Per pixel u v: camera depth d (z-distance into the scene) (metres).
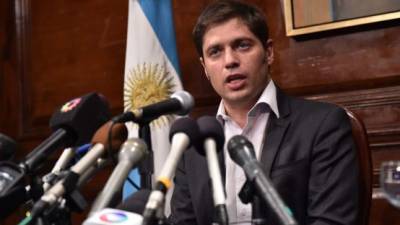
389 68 2.51
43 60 3.52
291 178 1.62
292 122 1.73
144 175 1.15
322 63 2.66
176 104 1.19
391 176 1.15
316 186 1.60
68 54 3.44
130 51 2.74
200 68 2.98
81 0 3.41
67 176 0.98
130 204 1.03
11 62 3.62
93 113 1.15
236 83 1.74
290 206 1.60
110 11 3.31
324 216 1.52
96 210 0.89
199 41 1.82
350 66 2.60
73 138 1.12
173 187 1.92
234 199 1.71
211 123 1.05
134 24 2.75
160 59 2.68
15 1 3.62
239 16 1.74
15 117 3.58
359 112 2.54
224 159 1.72
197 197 1.72
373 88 2.54
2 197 0.98
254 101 1.81
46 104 3.49
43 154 1.07
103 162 1.07
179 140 0.99
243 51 1.74
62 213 0.98
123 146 0.99
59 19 3.48
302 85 2.70
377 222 2.46
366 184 1.73
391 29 2.52
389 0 2.48
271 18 2.80
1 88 3.62
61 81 3.45
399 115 2.47
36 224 0.92
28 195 1.04
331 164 1.62
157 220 0.87
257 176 0.91
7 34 3.62
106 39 3.31
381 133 2.48
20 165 1.04
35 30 3.57
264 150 1.69
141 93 2.66
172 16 2.79
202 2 3.00
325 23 2.61
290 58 2.74
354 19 2.54
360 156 1.75
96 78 3.32
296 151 1.67
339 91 2.62
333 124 1.68
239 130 1.84
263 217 1.01
